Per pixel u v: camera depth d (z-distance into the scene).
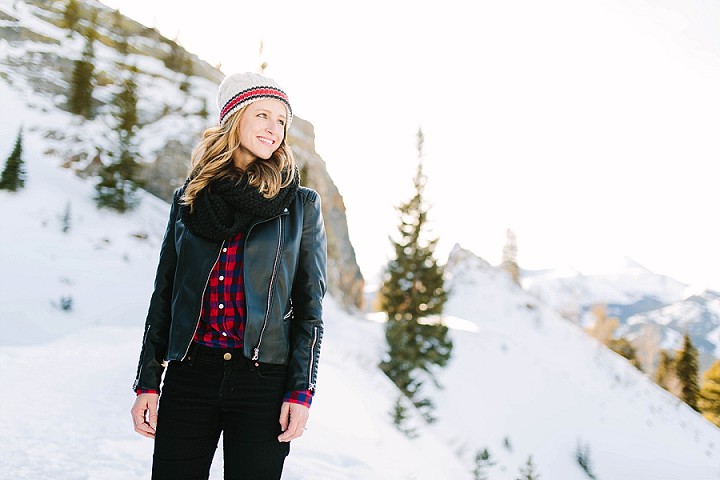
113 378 8.59
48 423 5.78
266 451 1.62
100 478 4.11
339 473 4.82
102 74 37.06
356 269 50.97
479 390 34.12
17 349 11.20
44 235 23.50
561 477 27.22
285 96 1.84
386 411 11.44
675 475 30.52
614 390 42.53
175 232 1.83
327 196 49.62
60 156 30.94
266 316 1.67
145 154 34.62
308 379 1.69
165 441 1.63
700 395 50.66
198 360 1.66
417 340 27.88
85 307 19.28
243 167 1.80
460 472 10.31
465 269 70.38
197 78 43.19
